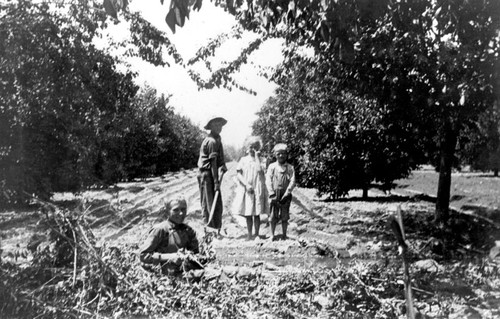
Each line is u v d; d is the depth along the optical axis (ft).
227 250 34.12
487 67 28.48
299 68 41.39
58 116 29.43
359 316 18.29
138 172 113.19
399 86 33.60
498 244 32.45
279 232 44.19
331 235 40.63
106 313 18.02
